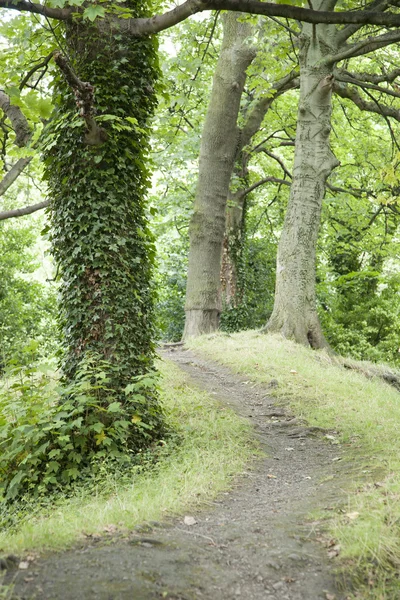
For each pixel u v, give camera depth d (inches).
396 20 266.4
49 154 332.8
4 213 578.2
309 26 615.5
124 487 256.5
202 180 771.4
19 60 364.5
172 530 183.8
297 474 283.4
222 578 152.7
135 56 335.3
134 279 333.4
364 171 1003.3
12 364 301.0
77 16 317.1
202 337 679.7
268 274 1099.3
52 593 136.6
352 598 146.9
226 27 760.3
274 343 601.6
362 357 1071.0
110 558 154.1
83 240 322.7
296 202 637.9
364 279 1160.8
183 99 500.1
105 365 304.3
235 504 225.6
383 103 776.9
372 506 193.3
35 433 279.7
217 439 332.8
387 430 350.3
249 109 847.7
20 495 267.9
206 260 767.7
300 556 164.4
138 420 305.0
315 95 627.8
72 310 326.6
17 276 1053.2
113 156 326.3
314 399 435.5
